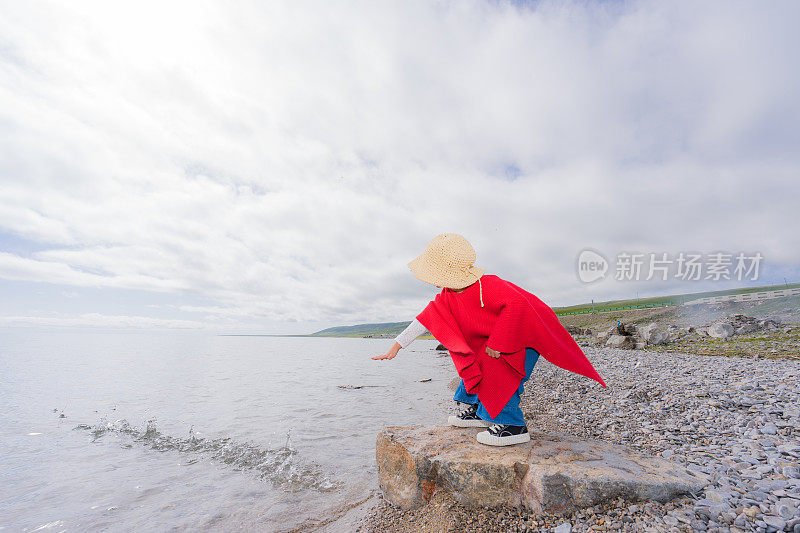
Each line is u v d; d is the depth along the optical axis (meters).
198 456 5.71
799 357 11.30
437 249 3.39
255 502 4.09
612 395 8.18
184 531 3.46
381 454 3.74
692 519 2.44
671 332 22.06
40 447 6.20
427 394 11.62
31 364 20.88
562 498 2.72
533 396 9.21
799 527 2.27
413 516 3.22
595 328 46.47
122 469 5.16
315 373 18.34
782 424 4.73
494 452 3.22
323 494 4.29
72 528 3.53
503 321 3.13
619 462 3.09
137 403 9.95
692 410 6.02
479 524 2.77
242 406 9.52
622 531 2.41
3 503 4.11
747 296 38.00
